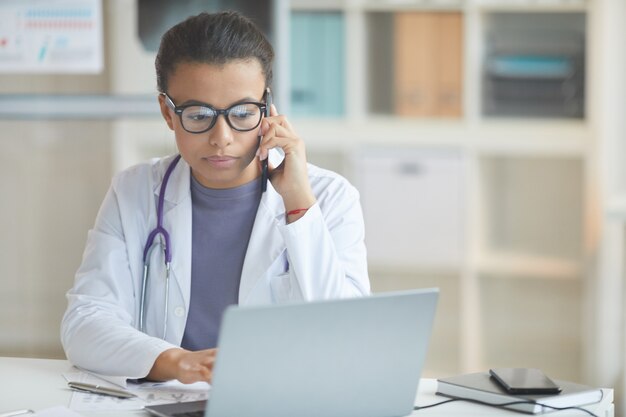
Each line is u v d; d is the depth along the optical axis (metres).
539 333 4.75
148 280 2.21
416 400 1.89
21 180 4.51
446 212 4.62
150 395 1.89
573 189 4.82
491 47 4.60
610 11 4.43
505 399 1.83
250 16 4.38
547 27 4.70
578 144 4.54
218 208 2.19
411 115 4.64
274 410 1.67
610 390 1.94
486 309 4.79
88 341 2.04
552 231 4.86
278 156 2.27
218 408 1.63
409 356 1.76
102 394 1.91
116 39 4.39
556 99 4.58
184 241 2.19
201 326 2.17
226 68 1.95
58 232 4.54
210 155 1.98
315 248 2.09
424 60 4.61
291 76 4.66
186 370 1.88
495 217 4.90
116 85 4.41
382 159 4.64
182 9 4.36
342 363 1.70
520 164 4.86
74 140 4.47
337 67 4.65
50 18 4.40
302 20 4.63
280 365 1.64
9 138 4.48
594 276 4.54
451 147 4.61
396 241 4.66
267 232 2.15
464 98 4.60
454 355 4.79
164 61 2.01
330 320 1.66
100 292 2.17
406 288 4.90
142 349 1.96
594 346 4.54
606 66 4.45
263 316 1.59
